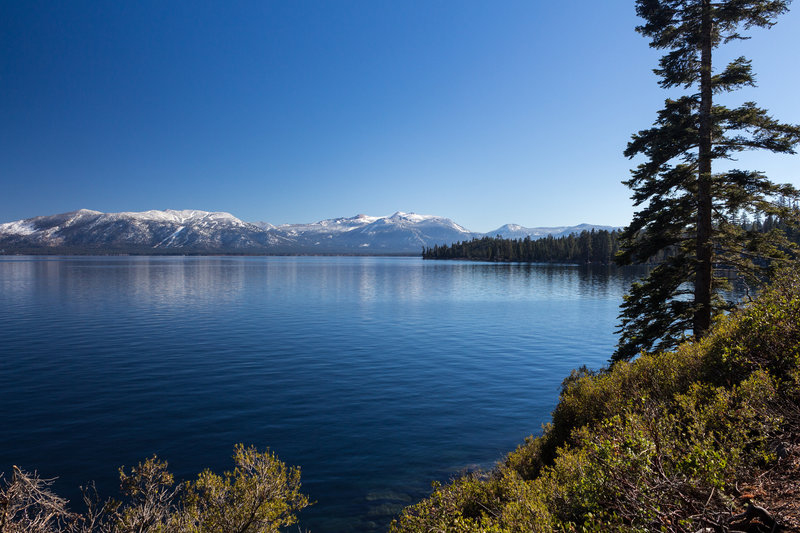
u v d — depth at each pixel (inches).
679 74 608.7
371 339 1369.3
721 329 297.7
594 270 5787.4
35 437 585.3
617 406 293.6
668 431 163.2
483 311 2066.9
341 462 529.0
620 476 137.1
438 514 228.4
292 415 687.7
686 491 128.6
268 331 1501.0
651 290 615.5
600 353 1179.3
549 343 1314.0
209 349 1196.5
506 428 645.9
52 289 3034.0
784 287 263.6
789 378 205.5
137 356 1103.0
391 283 3865.7
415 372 971.3
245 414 687.7
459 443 589.3
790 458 154.6
